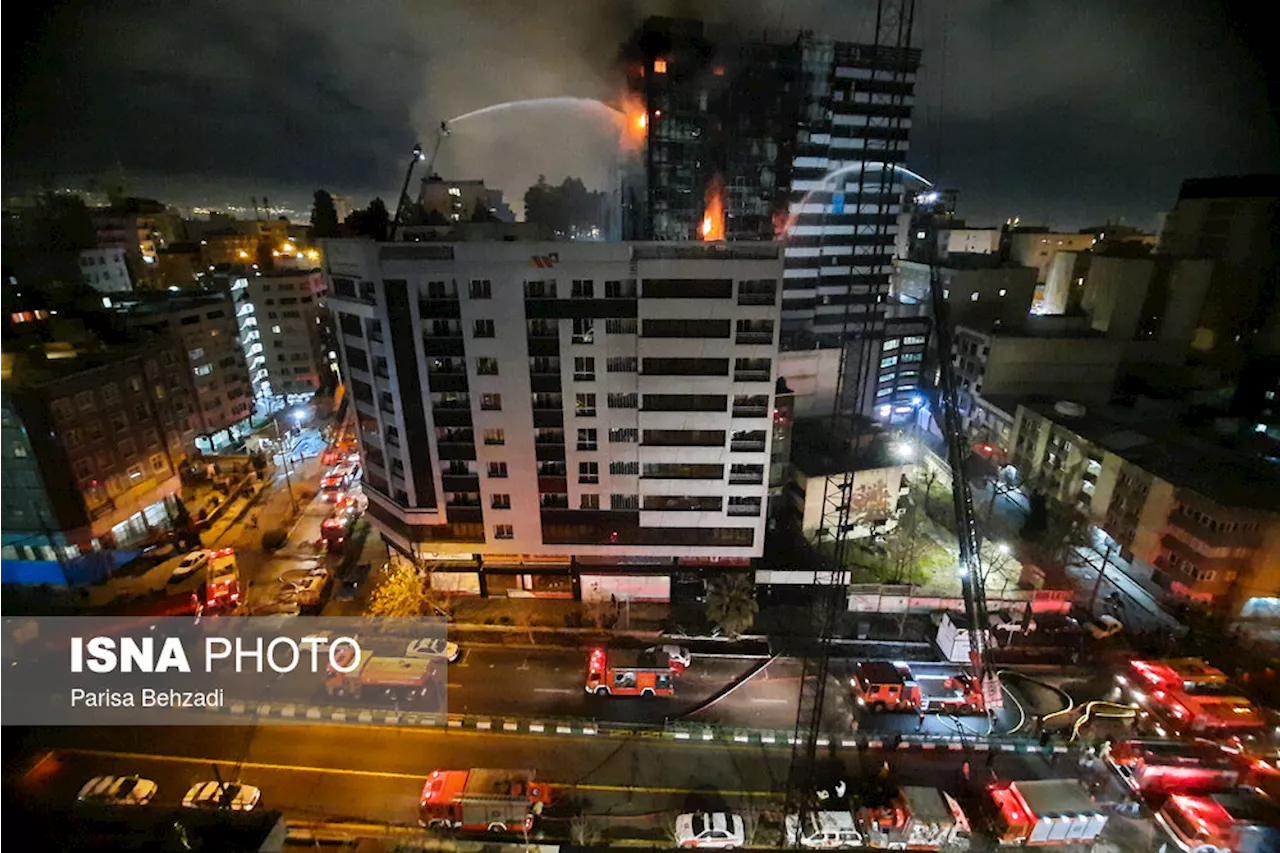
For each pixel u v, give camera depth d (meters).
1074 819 36.91
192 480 80.50
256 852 16.31
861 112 81.81
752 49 77.06
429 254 47.56
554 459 53.50
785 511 67.50
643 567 57.72
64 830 16.95
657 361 50.31
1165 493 56.56
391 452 54.59
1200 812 37.72
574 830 37.84
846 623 56.25
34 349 62.31
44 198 106.88
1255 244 92.50
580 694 48.88
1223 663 51.50
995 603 55.78
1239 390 84.25
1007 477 76.75
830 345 80.38
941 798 38.69
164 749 43.69
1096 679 50.47
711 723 46.09
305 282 103.12
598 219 110.81
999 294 93.00
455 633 55.16
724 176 81.25
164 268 113.19
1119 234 121.88
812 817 38.38
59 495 58.84
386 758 43.22
